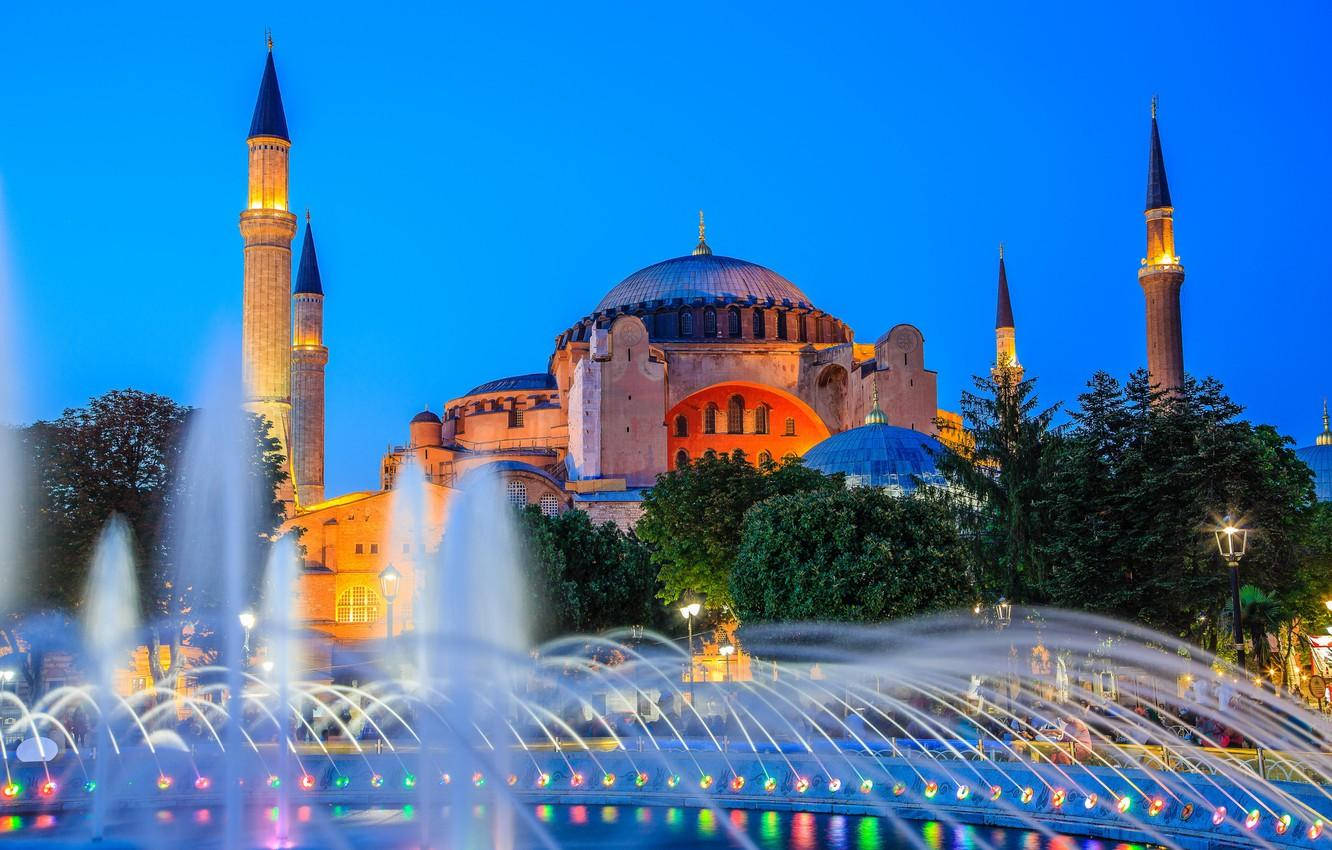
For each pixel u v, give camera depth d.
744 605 62.69
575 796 39.53
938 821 35.25
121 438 59.91
